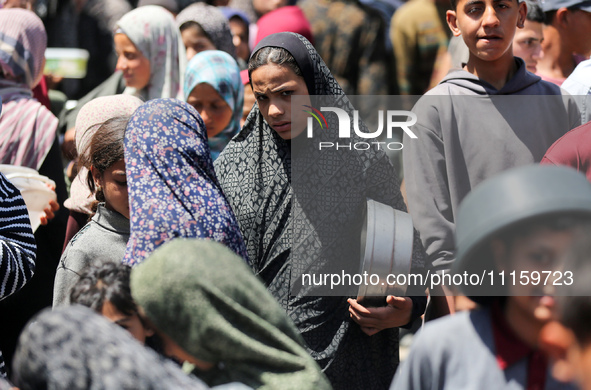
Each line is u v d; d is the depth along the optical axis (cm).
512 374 278
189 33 747
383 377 470
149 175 385
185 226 375
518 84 478
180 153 391
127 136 398
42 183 572
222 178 482
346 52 917
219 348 268
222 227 385
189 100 624
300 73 451
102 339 220
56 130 648
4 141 624
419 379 292
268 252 461
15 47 645
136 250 371
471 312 293
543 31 648
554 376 271
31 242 425
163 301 266
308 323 452
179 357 288
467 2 471
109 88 768
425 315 484
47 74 876
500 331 283
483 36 468
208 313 264
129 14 725
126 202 426
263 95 454
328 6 927
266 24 773
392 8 984
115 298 325
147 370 219
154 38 717
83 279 338
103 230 439
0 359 409
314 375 273
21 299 570
